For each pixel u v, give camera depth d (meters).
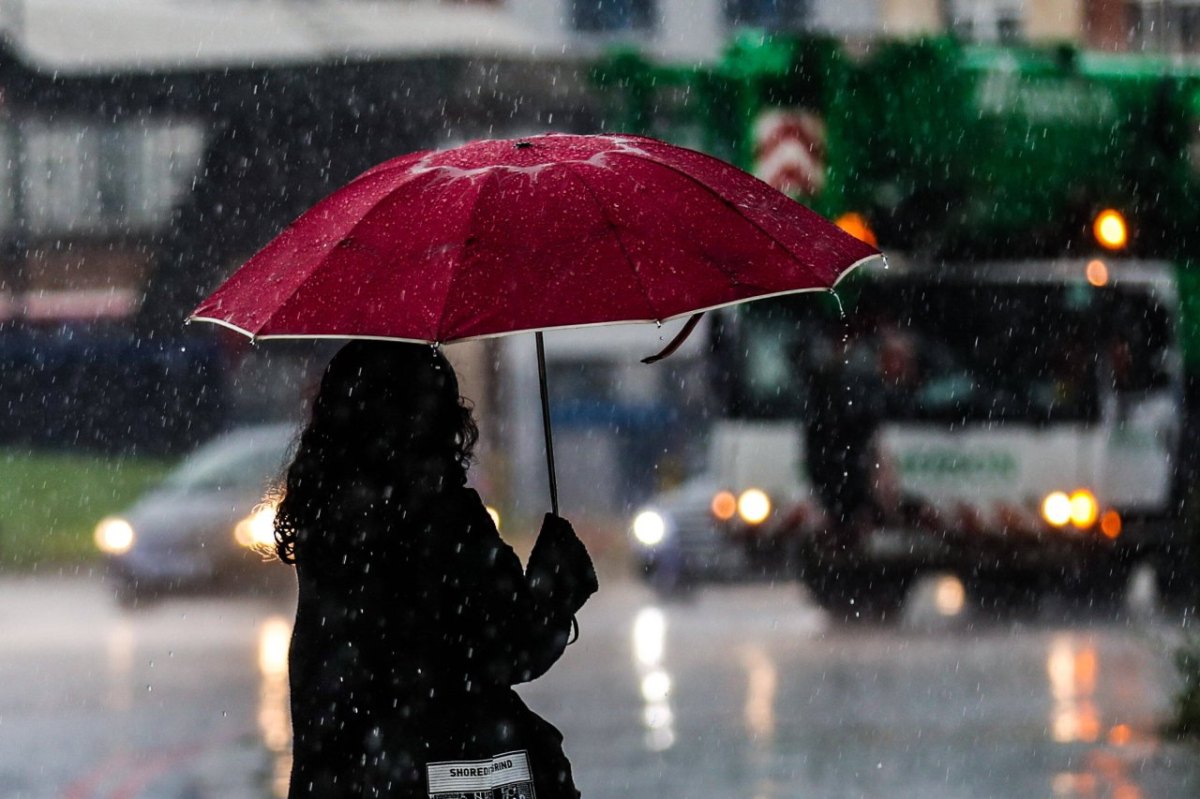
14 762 31.00
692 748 30.91
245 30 98.88
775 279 12.55
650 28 123.19
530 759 12.82
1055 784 26.95
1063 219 51.81
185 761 30.66
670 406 115.94
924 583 60.56
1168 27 62.47
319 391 13.18
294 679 12.77
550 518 13.09
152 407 111.31
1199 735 30.73
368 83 96.31
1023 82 51.28
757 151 51.00
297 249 12.80
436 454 13.02
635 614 57.22
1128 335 51.84
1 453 109.44
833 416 52.38
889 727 32.56
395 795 12.52
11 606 62.00
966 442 51.84
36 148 106.19
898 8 83.81
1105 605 52.25
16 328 110.94
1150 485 51.62
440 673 12.75
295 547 12.98
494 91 94.31
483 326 12.15
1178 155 51.50
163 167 104.81
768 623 52.72
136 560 60.72
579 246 12.44
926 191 51.38
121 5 102.94
